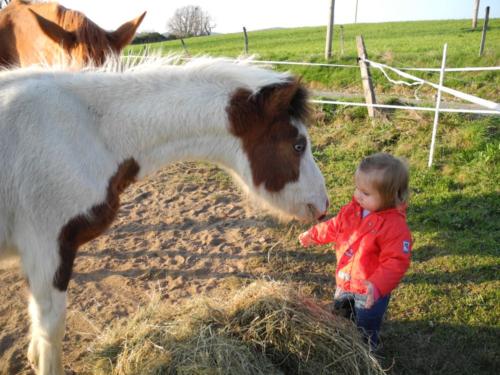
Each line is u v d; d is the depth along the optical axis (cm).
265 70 264
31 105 219
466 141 641
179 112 253
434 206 489
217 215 496
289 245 430
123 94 247
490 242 411
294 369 260
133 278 385
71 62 293
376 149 659
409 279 366
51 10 409
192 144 265
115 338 289
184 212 506
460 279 364
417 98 979
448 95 1001
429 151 630
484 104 508
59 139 220
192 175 611
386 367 283
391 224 254
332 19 1459
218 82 259
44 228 224
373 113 764
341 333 265
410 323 319
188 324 276
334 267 395
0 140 212
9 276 386
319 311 280
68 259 237
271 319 265
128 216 495
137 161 258
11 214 221
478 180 541
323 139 711
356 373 251
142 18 407
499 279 361
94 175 232
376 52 1564
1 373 287
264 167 272
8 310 345
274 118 260
